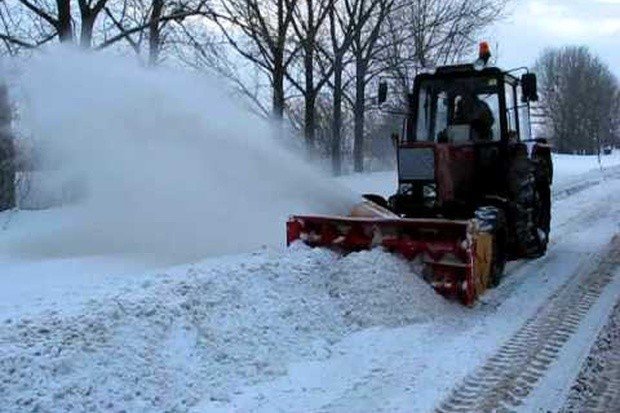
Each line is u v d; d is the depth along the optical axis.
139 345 4.84
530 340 5.79
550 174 10.25
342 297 6.27
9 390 4.16
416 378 4.90
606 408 4.45
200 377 4.71
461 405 4.47
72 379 4.36
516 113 9.03
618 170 29.59
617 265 8.95
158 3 15.96
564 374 5.03
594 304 6.98
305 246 7.21
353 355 5.32
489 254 7.39
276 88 19.58
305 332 5.66
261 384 4.76
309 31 20.69
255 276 6.25
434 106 8.90
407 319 6.14
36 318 5.14
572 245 10.57
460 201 8.02
